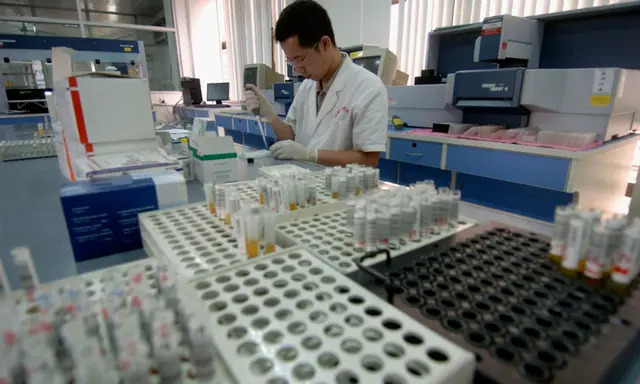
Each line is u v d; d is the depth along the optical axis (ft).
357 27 11.69
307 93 5.63
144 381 1.10
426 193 2.68
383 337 1.39
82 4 16.87
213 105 16.47
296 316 1.51
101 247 2.66
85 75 3.92
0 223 3.21
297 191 3.05
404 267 2.14
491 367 1.38
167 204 2.96
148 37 19.81
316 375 1.21
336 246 2.42
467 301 1.80
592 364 1.39
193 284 1.77
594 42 6.61
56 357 1.17
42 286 1.65
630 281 1.88
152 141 4.34
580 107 5.80
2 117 11.05
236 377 1.20
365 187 3.48
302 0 4.11
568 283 1.96
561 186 5.54
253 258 2.07
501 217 6.72
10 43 11.10
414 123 8.60
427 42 8.97
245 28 17.51
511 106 6.33
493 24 6.39
